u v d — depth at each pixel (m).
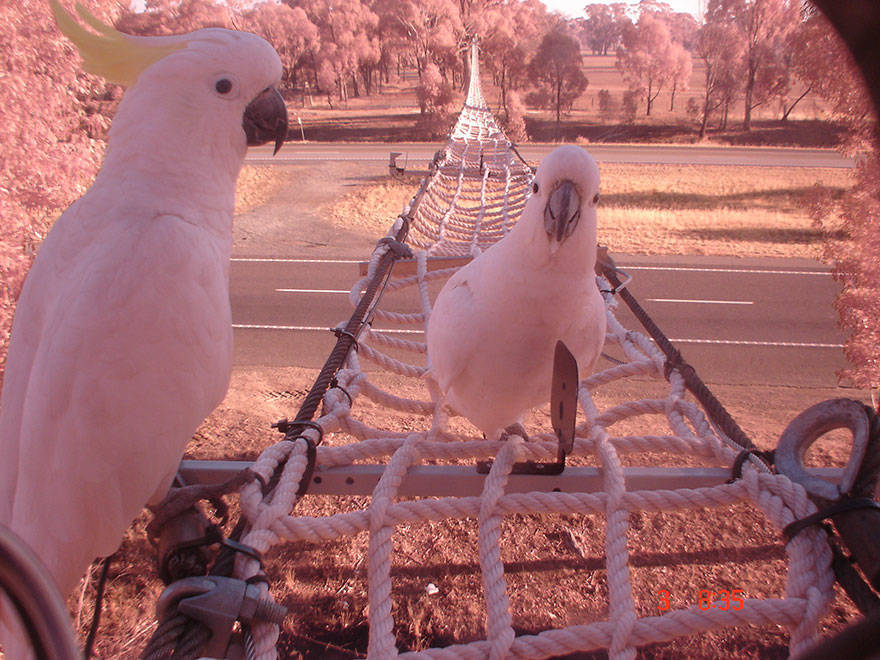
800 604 1.58
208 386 2.29
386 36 63.97
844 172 30.47
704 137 43.88
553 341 2.45
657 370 3.25
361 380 3.18
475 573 5.51
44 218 7.38
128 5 8.08
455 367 2.58
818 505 1.80
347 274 16.31
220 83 2.41
